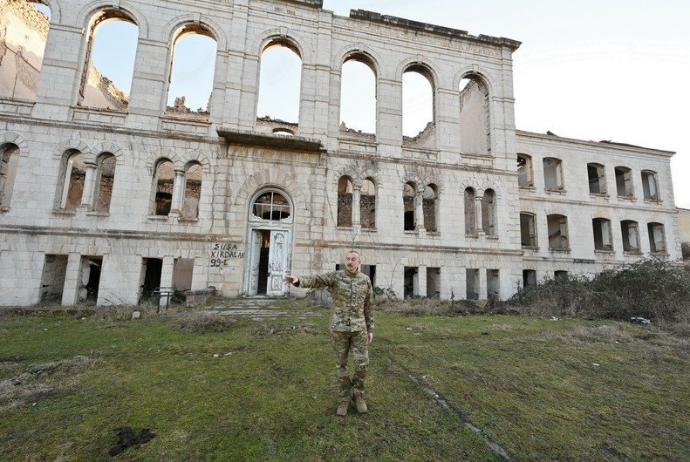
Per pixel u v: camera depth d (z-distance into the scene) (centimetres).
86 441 343
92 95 2194
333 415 400
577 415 415
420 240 1803
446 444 342
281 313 1141
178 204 1544
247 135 1532
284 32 1772
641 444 351
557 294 1425
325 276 425
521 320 1113
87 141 1479
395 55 1944
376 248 1733
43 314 1134
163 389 478
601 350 713
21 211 1375
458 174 1916
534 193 2356
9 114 1425
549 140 2452
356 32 1900
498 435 362
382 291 1683
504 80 2088
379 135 1850
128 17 1636
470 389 489
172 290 1469
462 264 1834
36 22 1864
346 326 408
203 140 1595
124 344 730
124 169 1498
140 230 1474
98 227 1436
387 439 349
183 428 369
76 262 1401
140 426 373
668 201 2655
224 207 1570
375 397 453
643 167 2647
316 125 1744
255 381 510
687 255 2833
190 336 803
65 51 1516
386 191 1798
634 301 1184
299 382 506
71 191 1889
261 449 330
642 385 518
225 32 1702
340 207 2272
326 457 318
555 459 321
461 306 1371
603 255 2408
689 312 1020
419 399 450
